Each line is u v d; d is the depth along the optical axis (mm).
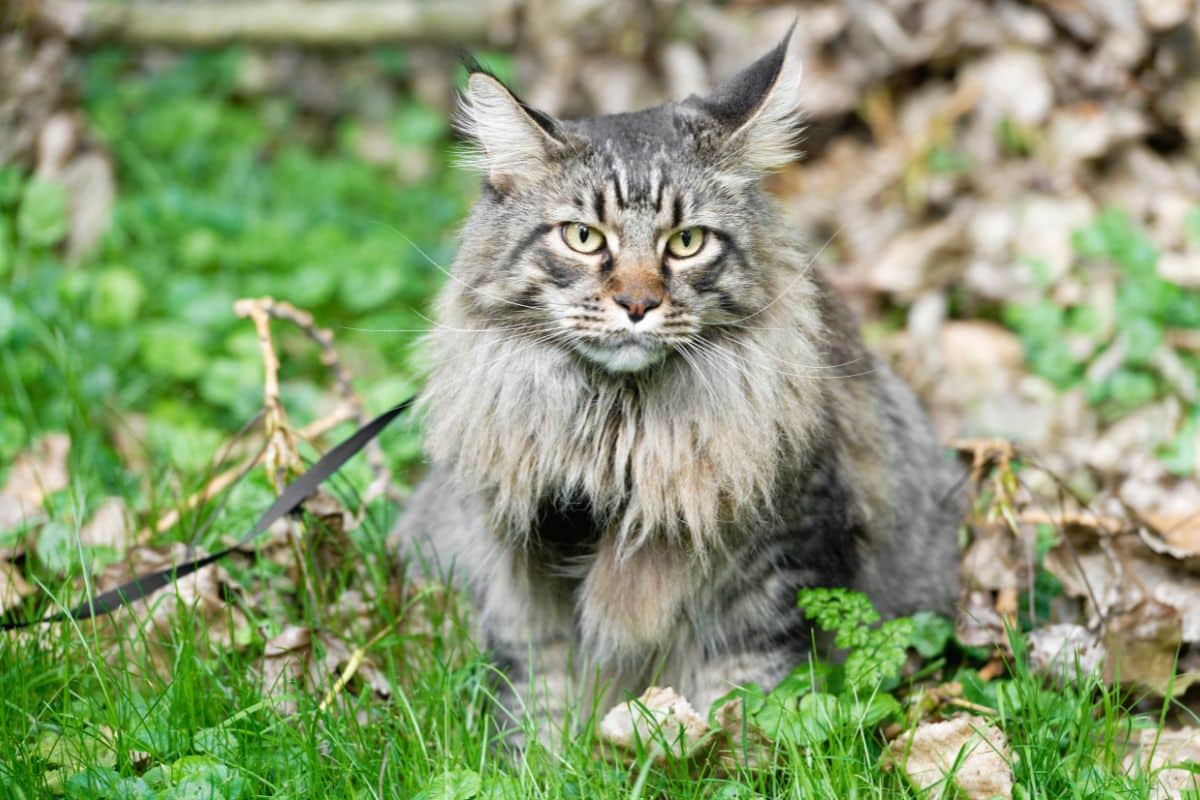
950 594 7707
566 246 6219
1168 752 6109
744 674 6617
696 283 6199
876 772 5730
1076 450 9477
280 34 14016
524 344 6352
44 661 6430
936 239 10898
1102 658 6582
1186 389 9789
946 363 10305
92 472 8633
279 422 7355
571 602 6762
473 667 6773
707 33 12062
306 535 7199
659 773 5836
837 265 11195
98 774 5520
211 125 13969
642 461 6320
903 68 11805
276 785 5688
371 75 15086
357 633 6996
